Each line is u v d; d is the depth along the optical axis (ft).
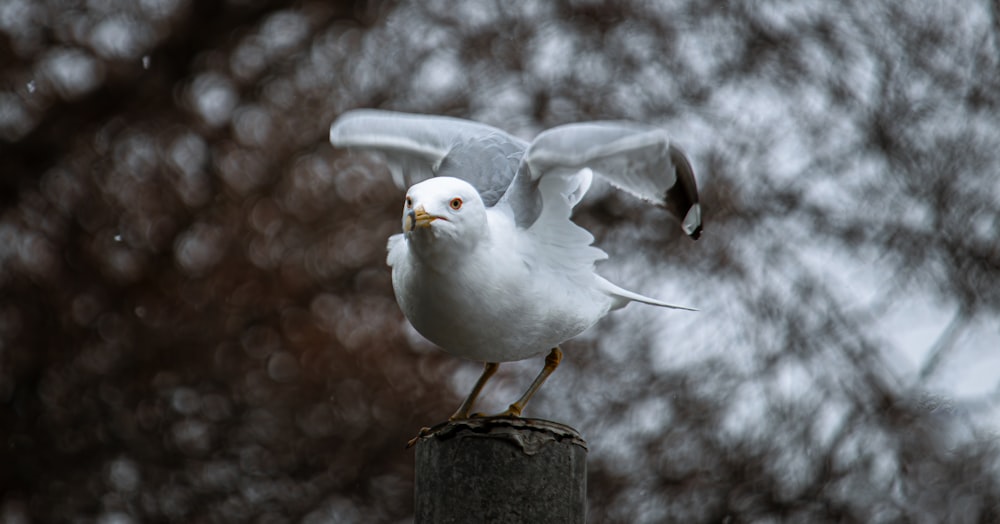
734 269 50.24
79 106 56.95
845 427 49.01
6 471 55.16
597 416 49.32
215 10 58.08
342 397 53.06
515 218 22.06
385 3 55.57
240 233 53.72
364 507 53.72
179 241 54.60
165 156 55.06
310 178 53.72
